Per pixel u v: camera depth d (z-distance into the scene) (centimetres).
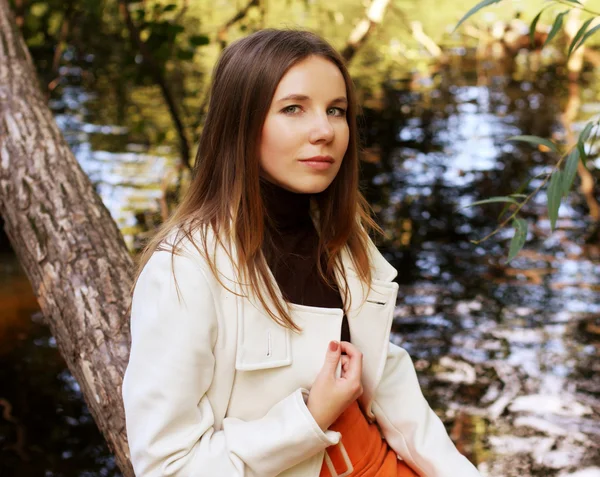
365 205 162
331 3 918
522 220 191
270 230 145
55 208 246
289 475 137
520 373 338
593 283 427
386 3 592
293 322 137
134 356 132
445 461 155
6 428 304
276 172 137
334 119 138
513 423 301
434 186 577
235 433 132
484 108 774
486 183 585
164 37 495
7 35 343
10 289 407
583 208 540
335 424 142
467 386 328
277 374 137
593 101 791
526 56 940
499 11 1014
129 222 480
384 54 938
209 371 133
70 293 214
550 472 272
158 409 128
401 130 705
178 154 610
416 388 164
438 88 838
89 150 614
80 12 589
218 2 928
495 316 391
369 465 145
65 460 288
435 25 1009
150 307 133
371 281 152
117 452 181
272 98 134
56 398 325
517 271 445
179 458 129
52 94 750
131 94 758
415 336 371
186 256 133
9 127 286
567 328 377
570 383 329
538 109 768
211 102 144
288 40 137
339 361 135
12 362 347
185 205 145
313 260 148
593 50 941
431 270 448
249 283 135
